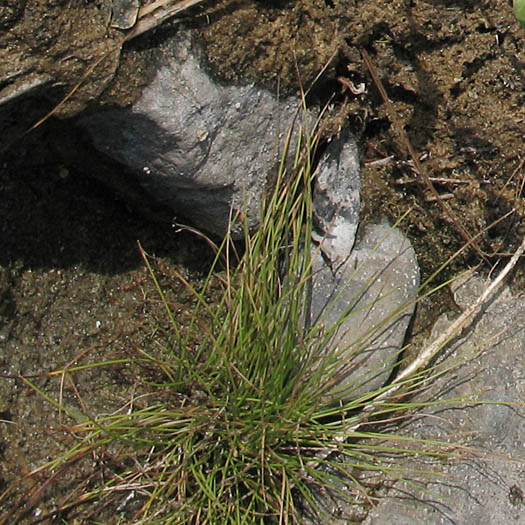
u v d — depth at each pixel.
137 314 0.89
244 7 0.85
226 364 0.86
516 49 0.89
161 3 0.83
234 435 0.87
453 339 0.90
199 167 0.86
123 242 0.89
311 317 0.89
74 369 0.85
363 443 0.89
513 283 0.91
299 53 0.86
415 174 0.90
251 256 0.87
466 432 0.88
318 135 0.88
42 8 0.81
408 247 0.90
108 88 0.83
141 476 0.87
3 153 0.85
